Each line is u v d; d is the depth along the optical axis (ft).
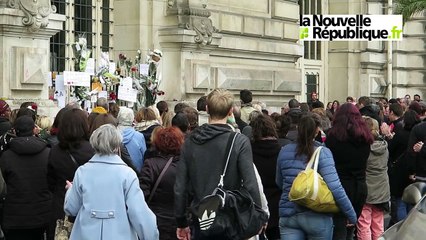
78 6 56.95
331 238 27.94
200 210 22.22
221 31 65.82
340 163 30.63
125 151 28.50
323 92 89.81
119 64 54.49
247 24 69.05
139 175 28.55
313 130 27.78
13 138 29.45
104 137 21.98
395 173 39.88
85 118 26.48
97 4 58.44
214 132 23.57
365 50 90.33
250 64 70.33
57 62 55.16
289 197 27.40
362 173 30.91
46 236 30.01
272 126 32.42
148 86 54.44
